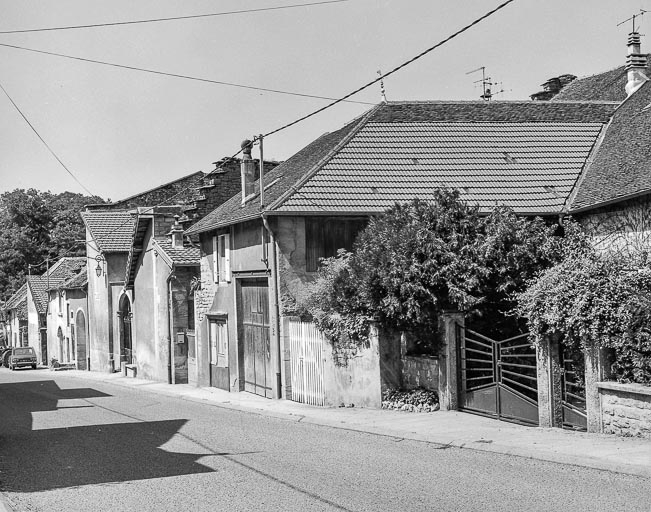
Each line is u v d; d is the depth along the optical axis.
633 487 9.04
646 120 22.11
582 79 33.44
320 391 19.95
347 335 18.52
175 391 28.31
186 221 33.19
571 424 13.38
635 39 27.72
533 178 22.61
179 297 32.19
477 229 16.72
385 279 16.53
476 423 14.80
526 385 14.80
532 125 25.03
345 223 22.06
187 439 14.53
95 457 12.90
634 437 11.77
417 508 8.36
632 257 13.60
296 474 10.56
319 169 22.44
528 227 16.98
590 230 20.23
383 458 11.68
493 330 16.78
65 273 62.00
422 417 15.98
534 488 9.15
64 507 9.27
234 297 25.70
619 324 12.05
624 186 18.81
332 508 8.51
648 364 11.86
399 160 23.11
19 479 11.26
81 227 87.94
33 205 87.38
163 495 9.63
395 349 18.05
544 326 13.48
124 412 20.34
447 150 23.69
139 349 37.06
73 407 22.36
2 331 87.50
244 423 17.14
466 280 16.03
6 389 31.72
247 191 26.11
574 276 12.85
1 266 84.62
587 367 12.70
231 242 25.83
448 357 16.41
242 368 25.81
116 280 43.19
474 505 8.39
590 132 24.78
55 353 59.88
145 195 48.28
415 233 16.42
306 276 21.84
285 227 21.72
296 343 21.22
